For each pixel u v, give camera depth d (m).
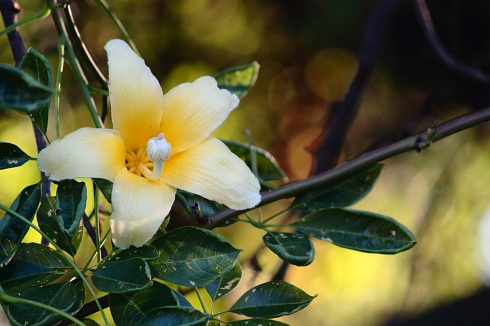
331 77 2.30
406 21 2.20
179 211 1.79
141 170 1.41
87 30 2.04
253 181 1.42
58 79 1.43
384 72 2.28
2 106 1.31
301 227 1.46
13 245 1.38
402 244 1.44
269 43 2.27
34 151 1.94
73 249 1.39
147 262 1.39
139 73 1.42
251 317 1.41
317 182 1.48
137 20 2.12
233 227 2.25
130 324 1.38
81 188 1.38
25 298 1.37
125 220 1.38
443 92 2.14
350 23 2.17
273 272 1.88
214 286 1.43
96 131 1.40
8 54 1.86
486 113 1.50
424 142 1.49
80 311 1.42
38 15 1.44
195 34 2.20
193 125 1.43
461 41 2.19
